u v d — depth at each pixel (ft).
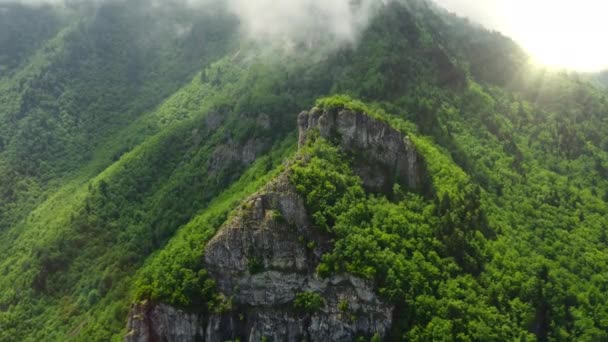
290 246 430.61
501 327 425.28
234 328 426.51
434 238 461.37
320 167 464.24
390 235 441.68
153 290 434.30
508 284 460.14
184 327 424.87
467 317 416.26
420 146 530.27
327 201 447.83
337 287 419.95
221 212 475.72
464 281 440.45
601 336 461.78
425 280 426.51
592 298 494.18
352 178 472.44
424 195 499.10
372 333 409.69
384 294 411.13
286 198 441.68
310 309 419.95
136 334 425.69
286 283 428.15
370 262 420.77
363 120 500.74
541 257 512.63
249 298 430.61
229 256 433.07
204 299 429.79
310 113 512.22
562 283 493.36
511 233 533.55
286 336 422.82
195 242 451.53
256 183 504.43
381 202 473.26
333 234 433.48
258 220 437.17
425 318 409.28
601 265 535.60
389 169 499.51
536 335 449.89
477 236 488.85
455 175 524.52
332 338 414.82
